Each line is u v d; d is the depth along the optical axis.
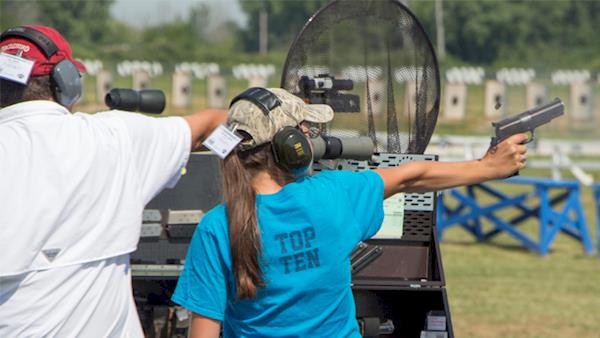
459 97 81.50
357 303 10.95
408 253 11.11
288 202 7.90
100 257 7.62
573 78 128.25
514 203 34.34
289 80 11.41
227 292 8.00
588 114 84.19
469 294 26.11
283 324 7.97
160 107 9.62
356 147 9.34
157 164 8.09
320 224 7.93
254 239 7.78
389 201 10.93
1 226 7.33
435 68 11.64
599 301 25.31
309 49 11.41
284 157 7.89
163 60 167.62
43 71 7.77
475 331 21.95
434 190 8.72
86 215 7.57
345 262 8.09
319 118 8.22
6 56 7.72
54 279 7.43
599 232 33.66
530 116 8.72
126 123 7.96
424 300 10.89
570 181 33.50
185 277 8.04
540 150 61.81
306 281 7.90
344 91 11.57
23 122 7.64
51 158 7.50
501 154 8.66
